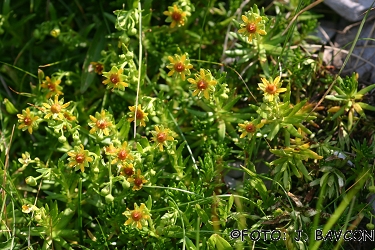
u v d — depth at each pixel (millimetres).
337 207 576
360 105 590
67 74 624
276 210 566
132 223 560
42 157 620
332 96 590
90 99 630
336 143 597
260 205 576
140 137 593
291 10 642
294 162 578
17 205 580
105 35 643
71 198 590
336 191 578
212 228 569
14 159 622
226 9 655
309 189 588
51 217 574
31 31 659
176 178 588
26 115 581
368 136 599
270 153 607
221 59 631
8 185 596
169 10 604
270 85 569
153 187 576
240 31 583
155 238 574
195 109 622
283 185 582
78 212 578
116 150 565
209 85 575
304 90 614
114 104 620
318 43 644
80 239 585
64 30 641
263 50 609
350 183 589
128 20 593
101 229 571
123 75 581
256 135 581
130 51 615
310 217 578
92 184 584
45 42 658
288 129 579
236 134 605
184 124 620
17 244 578
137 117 582
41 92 621
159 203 589
